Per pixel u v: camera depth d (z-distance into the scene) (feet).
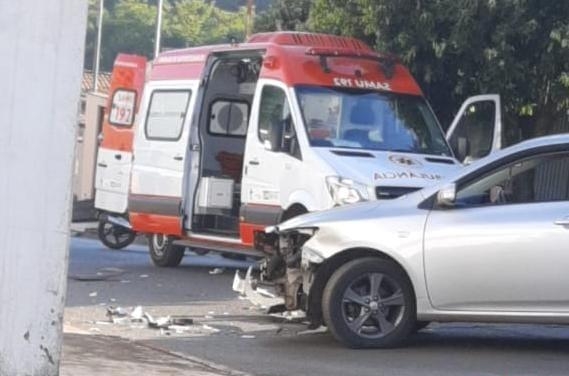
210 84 62.28
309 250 38.29
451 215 37.37
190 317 44.83
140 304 48.37
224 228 61.36
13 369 20.61
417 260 37.45
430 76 67.82
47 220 20.59
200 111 61.98
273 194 55.21
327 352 37.47
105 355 34.12
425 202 38.04
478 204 37.47
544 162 37.04
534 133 69.92
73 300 48.83
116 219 76.23
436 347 39.01
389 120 55.98
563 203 36.47
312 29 75.36
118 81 76.89
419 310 37.70
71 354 33.63
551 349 39.17
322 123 54.70
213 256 75.15
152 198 64.18
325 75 55.98
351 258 38.14
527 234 36.27
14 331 20.59
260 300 40.88
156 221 64.08
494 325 44.45
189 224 62.03
